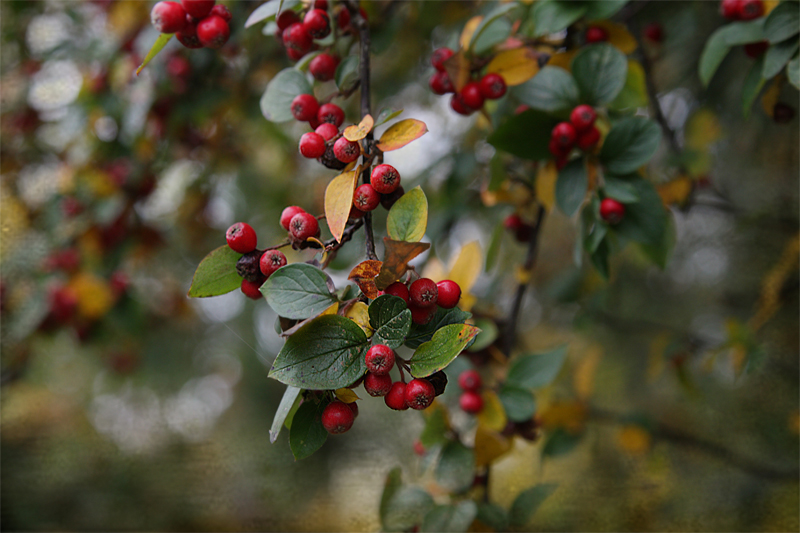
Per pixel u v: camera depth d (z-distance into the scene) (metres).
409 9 0.84
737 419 1.24
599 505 1.24
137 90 0.83
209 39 0.46
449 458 0.53
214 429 2.49
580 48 0.53
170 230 1.15
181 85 0.82
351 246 0.69
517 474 1.13
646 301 1.46
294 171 1.16
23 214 1.00
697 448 0.94
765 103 0.54
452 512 0.52
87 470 2.08
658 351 0.87
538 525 1.21
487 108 0.62
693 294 1.49
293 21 0.48
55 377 1.79
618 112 0.55
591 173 0.51
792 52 0.49
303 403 0.40
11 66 0.99
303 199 1.21
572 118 0.50
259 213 1.36
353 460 1.68
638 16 0.91
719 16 0.87
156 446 2.21
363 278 0.39
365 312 0.40
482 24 0.50
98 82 0.83
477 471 0.55
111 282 0.95
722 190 1.11
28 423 1.89
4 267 1.01
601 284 0.97
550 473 1.30
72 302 0.90
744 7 0.51
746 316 1.21
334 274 0.69
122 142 0.89
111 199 0.91
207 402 2.57
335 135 0.42
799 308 1.08
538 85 0.52
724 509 1.16
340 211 0.40
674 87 0.99
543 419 0.75
